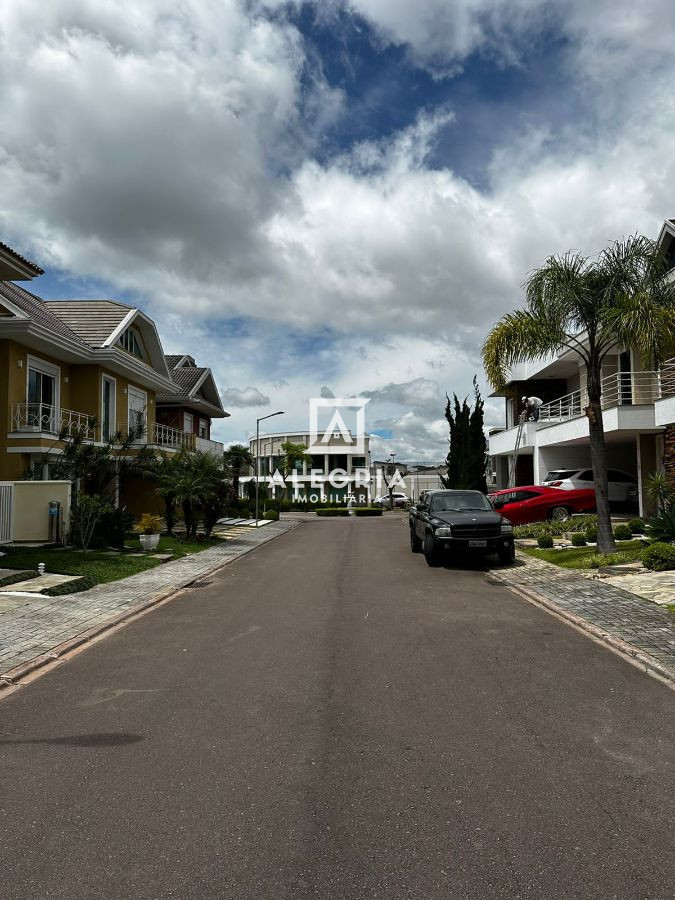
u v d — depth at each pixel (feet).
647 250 43.34
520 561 49.06
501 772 13.58
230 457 126.72
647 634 25.29
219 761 14.26
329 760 14.25
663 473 57.57
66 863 10.37
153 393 96.27
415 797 12.48
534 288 44.96
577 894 9.45
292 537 82.28
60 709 18.01
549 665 21.71
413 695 18.63
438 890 9.57
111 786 13.11
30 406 66.90
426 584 39.96
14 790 13.02
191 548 62.90
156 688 19.74
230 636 26.66
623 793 12.62
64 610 31.78
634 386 71.46
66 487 54.95
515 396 110.93
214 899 9.41
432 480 208.64
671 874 9.93
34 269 49.88
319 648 24.21
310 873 10.02
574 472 79.56
